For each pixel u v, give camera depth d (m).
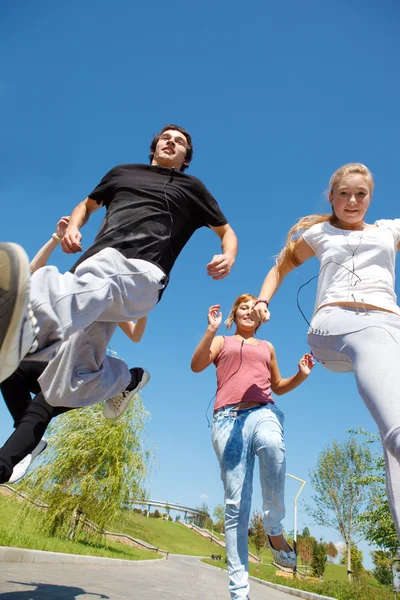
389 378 1.76
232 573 2.82
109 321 2.34
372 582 16.70
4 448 2.11
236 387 3.25
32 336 1.67
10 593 2.94
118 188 2.74
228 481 3.01
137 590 5.16
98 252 2.27
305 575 25.25
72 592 3.68
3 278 1.41
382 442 1.70
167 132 3.16
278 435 2.99
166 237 2.58
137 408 15.45
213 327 3.27
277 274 3.07
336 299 2.40
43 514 12.66
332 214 2.92
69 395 2.28
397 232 2.70
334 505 19.94
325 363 2.38
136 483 14.39
